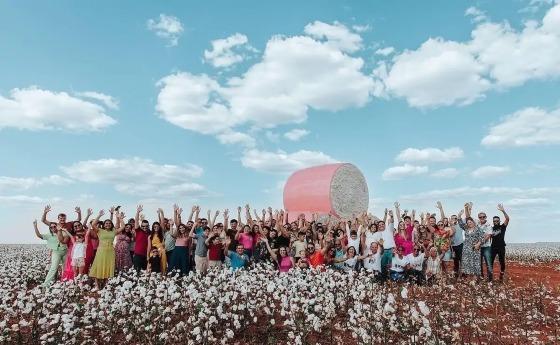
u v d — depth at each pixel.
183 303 10.26
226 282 11.81
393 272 14.41
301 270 12.81
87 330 9.87
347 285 12.41
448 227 15.66
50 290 11.76
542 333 10.00
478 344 9.16
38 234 14.59
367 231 16.11
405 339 9.16
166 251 14.59
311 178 25.14
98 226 13.78
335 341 9.22
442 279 13.64
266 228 15.42
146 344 9.05
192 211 14.73
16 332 9.52
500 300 12.32
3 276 15.88
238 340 9.23
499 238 14.90
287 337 9.33
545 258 26.88
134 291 10.59
